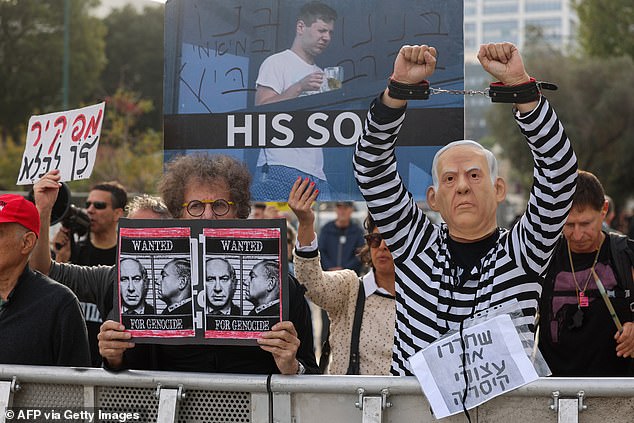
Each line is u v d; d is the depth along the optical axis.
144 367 2.97
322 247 10.02
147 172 23.80
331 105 3.79
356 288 3.83
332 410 2.70
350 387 2.67
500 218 19.20
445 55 3.70
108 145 25.48
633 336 3.36
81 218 4.91
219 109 3.88
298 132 3.81
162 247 2.80
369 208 2.92
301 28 3.82
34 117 3.96
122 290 2.82
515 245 2.78
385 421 2.69
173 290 2.79
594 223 3.48
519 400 2.62
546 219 2.71
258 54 3.85
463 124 3.68
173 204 3.04
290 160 3.82
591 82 28.16
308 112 3.81
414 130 3.70
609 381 2.56
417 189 3.70
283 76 3.83
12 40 27.22
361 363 3.73
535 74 28.70
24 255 3.29
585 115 27.50
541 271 2.77
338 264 9.91
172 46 3.92
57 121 3.86
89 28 28.91
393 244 2.91
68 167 3.76
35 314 3.25
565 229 3.50
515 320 2.67
